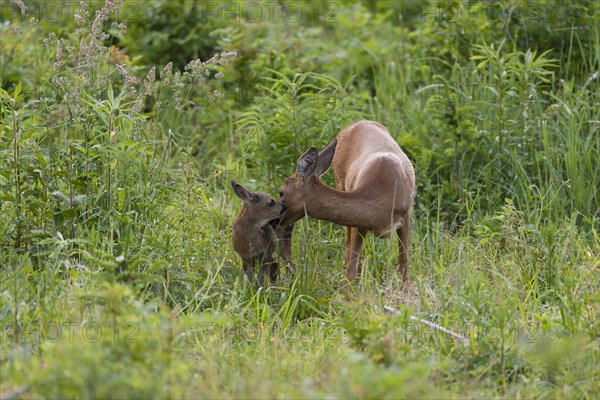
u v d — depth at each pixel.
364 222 12.98
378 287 12.20
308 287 12.69
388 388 8.23
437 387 9.57
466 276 12.48
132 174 12.92
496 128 15.80
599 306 11.21
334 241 14.05
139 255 11.56
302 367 9.89
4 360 9.77
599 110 16.30
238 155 17.48
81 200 12.70
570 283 11.55
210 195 15.27
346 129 14.80
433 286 12.94
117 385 8.18
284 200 12.94
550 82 17.12
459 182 15.80
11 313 10.55
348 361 9.39
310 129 15.40
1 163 12.93
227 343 10.76
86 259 11.82
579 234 14.13
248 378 9.47
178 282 12.12
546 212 14.84
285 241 13.21
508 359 10.14
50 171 12.88
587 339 10.37
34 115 12.96
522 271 12.87
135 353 8.86
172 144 17.36
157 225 12.82
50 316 10.54
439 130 16.62
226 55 13.76
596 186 15.45
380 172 13.04
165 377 8.93
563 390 9.44
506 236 13.52
